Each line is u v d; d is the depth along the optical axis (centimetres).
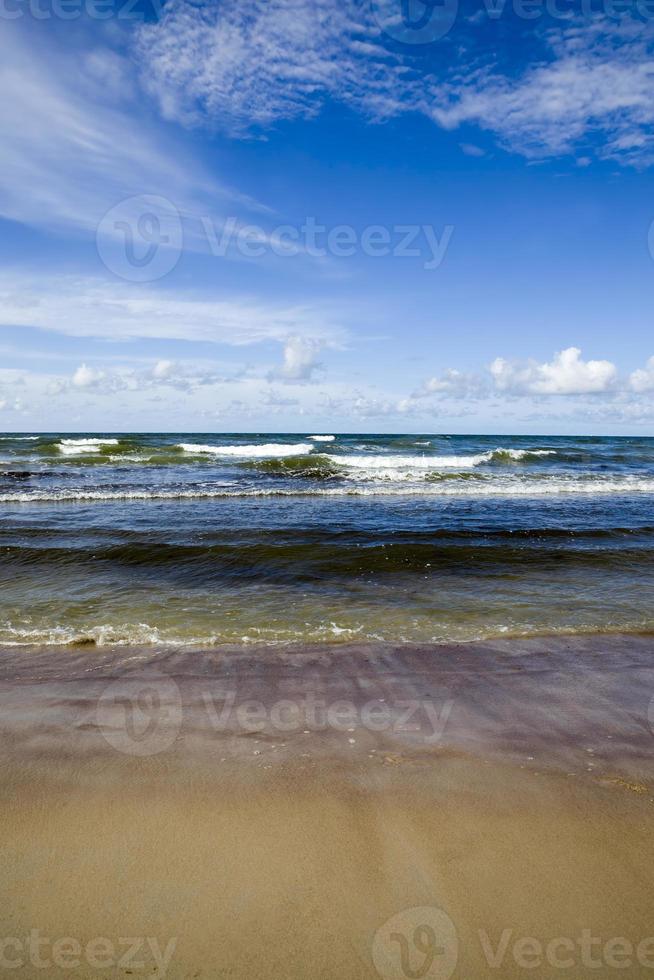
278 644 515
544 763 313
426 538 980
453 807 271
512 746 333
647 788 288
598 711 383
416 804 273
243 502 1402
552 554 877
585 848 242
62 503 1371
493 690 418
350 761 314
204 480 1817
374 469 2100
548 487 1722
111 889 215
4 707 379
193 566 791
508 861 233
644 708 389
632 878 225
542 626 566
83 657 479
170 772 299
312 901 211
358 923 202
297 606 627
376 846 242
